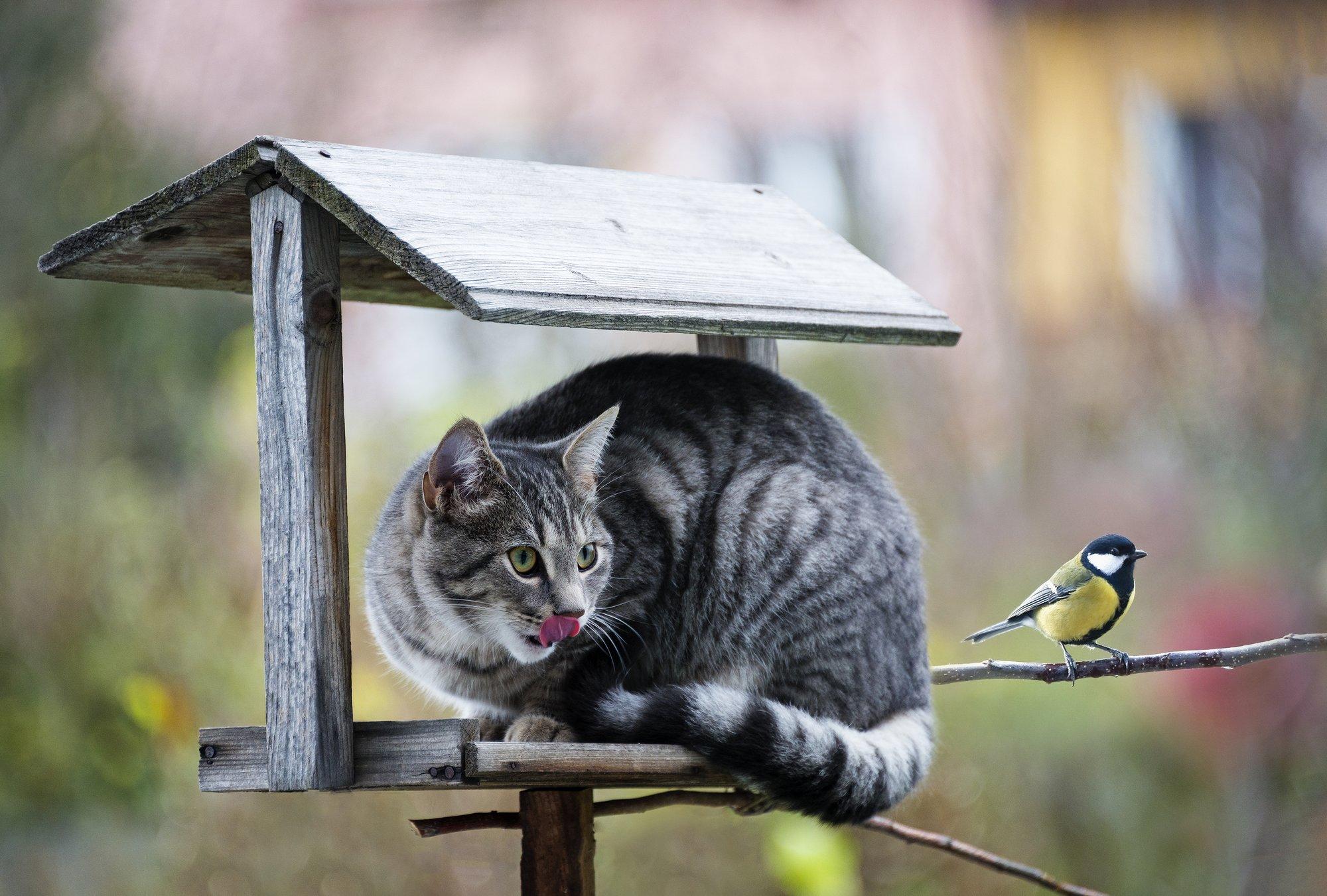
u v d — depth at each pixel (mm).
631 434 6184
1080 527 14992
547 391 6699
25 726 10477
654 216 6125
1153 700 11992
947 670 6453
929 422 16656
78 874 10250
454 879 9789
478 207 5484
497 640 5727
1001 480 16344
